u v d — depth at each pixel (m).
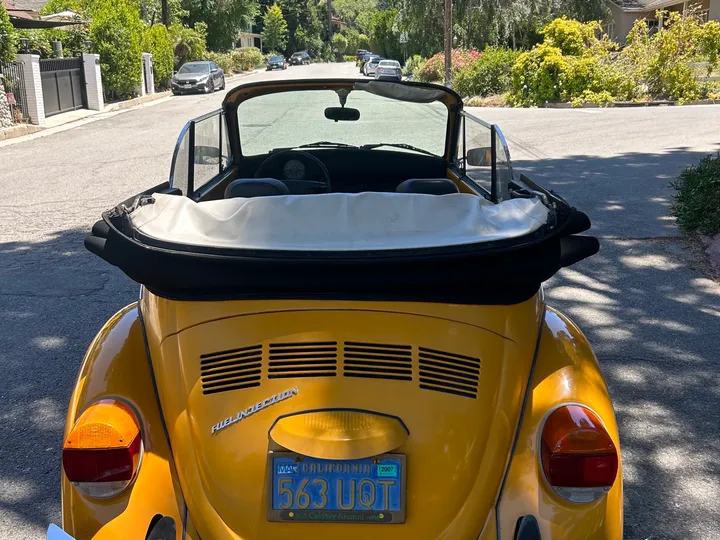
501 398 2.08
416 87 4.32
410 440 2.03
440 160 4.97
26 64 19.42
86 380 2.28
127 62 27.48
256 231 2.28
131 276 2.12
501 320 2.12
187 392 2.09
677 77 23.05
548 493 2.03
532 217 2.25
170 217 2.30
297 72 56.62
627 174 11.02
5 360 4.76
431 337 2.08
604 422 2.14
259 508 2.02
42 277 6.48
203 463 2.05
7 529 3.08
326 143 4.93
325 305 2.08
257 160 4.99
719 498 3.27
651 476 3.44
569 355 2.32
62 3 28.97
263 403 2.05
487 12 32.50
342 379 2.05
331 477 2.01
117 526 2.01
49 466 3.55
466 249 2.06
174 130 18.66
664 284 6.24
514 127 17.42
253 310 2.09
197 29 49.03
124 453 2.03
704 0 36.84
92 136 17.66
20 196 10.20
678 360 4.72
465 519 2.01
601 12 33.38
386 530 2.02
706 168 7.98
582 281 6.34
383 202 2.35
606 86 23.48
